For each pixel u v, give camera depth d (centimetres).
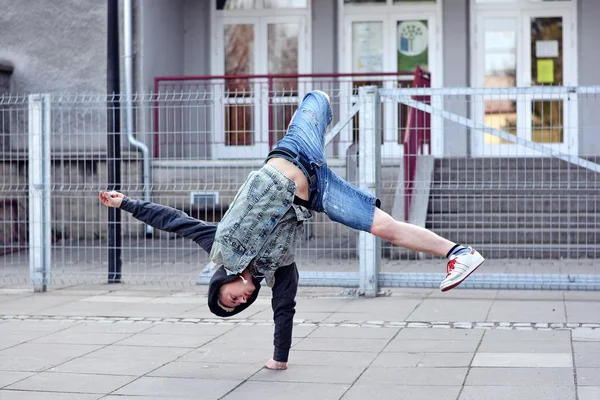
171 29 1727
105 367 662
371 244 969
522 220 1230
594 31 1736
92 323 841
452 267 570
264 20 1806
